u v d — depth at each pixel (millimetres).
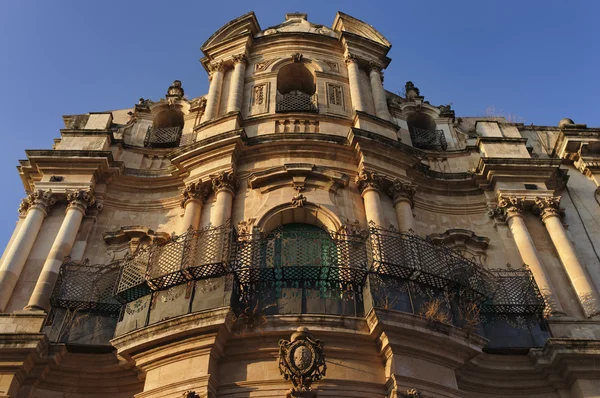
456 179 18031
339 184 15883
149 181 17719
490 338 13078
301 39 21703
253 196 15625
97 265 14695
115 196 17391
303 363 10227
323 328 11148
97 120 19891
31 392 12117
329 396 10578
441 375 11250
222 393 10766
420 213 17125
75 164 17109
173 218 16828
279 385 10672
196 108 21062
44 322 13039
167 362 11188
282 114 18000
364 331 11289
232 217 15219
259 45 21781
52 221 15969
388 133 18156
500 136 19922
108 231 16406
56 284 14031
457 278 12594
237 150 16469
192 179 16531
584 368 12359
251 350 11180
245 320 11250
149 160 19109
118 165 17547
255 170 16328
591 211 17562
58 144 19344
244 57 20938
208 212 15664
